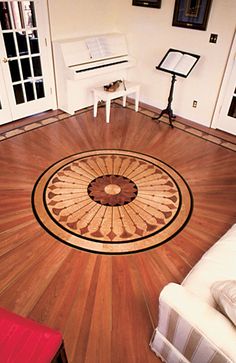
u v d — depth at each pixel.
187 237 2.30
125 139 3.60
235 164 3.20
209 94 3.77
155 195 2.72
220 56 3.45
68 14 3.70
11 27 3.31
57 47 3.70
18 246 2.17
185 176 2.98
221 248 1.69
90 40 3.90
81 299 1.84
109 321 1.73
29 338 1.17
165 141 3.59
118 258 2.12
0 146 3.34
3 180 2.82
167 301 1.24
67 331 1.67
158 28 3.87
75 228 2.34
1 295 1.83
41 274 1.98
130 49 4.35
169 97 3.82
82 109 4.31
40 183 2.80
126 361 1.55
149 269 2.04
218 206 2.62
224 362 1.08
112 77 4.41
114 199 2.66
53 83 4.07
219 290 1.29
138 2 3.86
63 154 3.25
